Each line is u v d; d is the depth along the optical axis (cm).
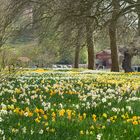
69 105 1009
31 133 656
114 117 845
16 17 2678
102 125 756
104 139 643
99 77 2389
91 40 2491
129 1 2623
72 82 1812
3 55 1658
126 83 1831
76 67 6150
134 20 3438
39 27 2627
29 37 2864
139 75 2902
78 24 2403
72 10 2377
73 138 645
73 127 730
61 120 778
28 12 2755
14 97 1128
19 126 715
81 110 924
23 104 1006
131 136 686
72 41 2489
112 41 4366
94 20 2442
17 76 1997
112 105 1020
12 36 2652
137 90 1488
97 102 1078
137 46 4338
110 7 2489
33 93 1277
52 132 688
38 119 791
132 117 864
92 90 1358
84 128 722
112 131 714
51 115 830
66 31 2473
